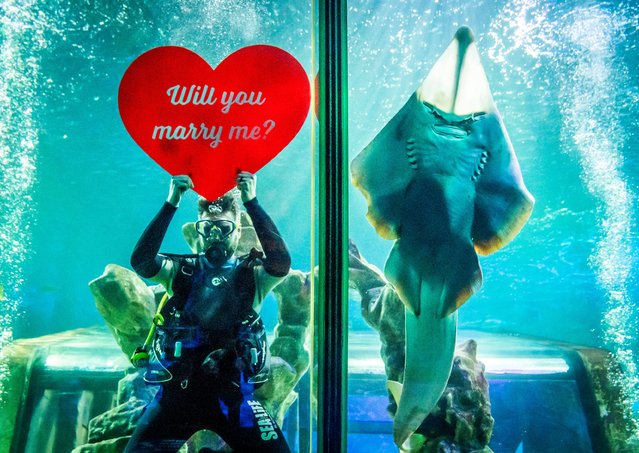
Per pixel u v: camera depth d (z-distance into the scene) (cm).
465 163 251
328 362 197
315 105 217
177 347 209
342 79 205
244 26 569
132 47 682
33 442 296
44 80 760
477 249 263
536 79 591
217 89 250
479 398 252
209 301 215
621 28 534
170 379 207
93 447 245
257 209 226
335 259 199
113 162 1100
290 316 296
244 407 205
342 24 208
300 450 317
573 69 593
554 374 330
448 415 246
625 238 877
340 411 195
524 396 324
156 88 248
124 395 272
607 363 329
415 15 548
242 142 249
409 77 594
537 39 555
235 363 208
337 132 203
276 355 290
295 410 323
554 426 316
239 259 230
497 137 250
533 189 916
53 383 313
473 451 241
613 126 697
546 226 965
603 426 311
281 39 576
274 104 250
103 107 854
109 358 326
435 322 248
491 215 257
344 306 198
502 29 555
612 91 619
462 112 248
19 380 307
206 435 263
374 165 258
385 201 259
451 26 557
